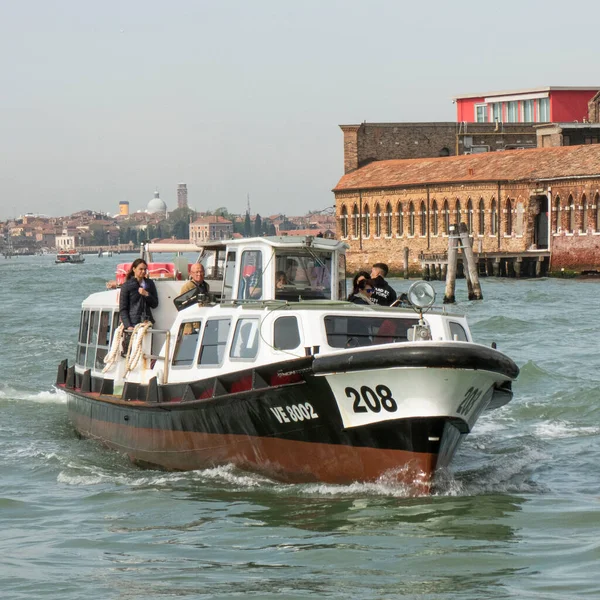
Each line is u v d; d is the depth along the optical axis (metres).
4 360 50.00
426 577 18.91
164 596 18.27
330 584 18.69
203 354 26.88
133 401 28.38
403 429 23.64
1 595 18.41
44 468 28.11
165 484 25.95
